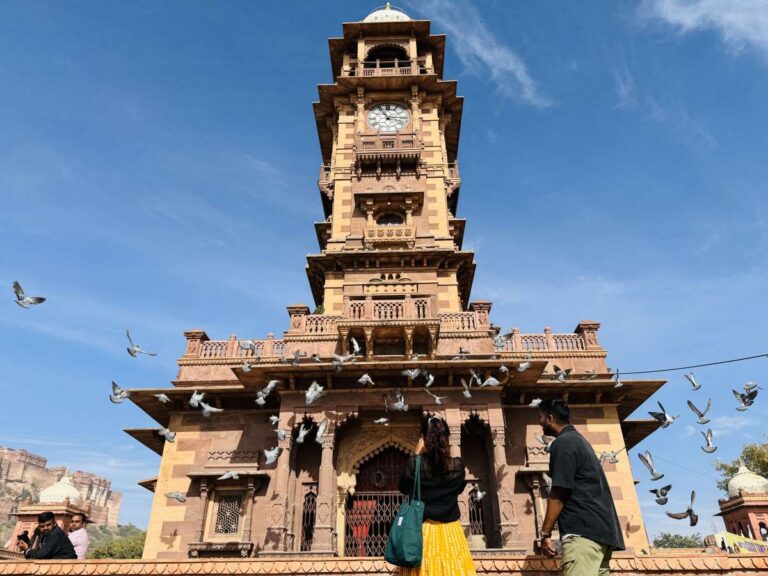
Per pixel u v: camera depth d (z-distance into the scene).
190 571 7.57
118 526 166.38
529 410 18.84
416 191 26.05
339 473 17.81
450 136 33.69
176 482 18.02
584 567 4.29
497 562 6.69
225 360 20.36
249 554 16.62
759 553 7.00
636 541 16.61
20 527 27.03
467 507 16.28
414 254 23.73
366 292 22.88
